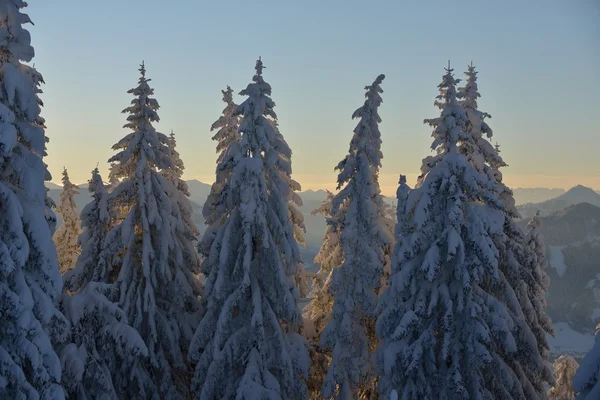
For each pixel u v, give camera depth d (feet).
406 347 65.82
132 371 73.92
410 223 66.80
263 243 70.79
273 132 74.84
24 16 54.44
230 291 73.97
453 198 64.64
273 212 74.54
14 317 51.29
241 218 73.56
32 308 53.01
